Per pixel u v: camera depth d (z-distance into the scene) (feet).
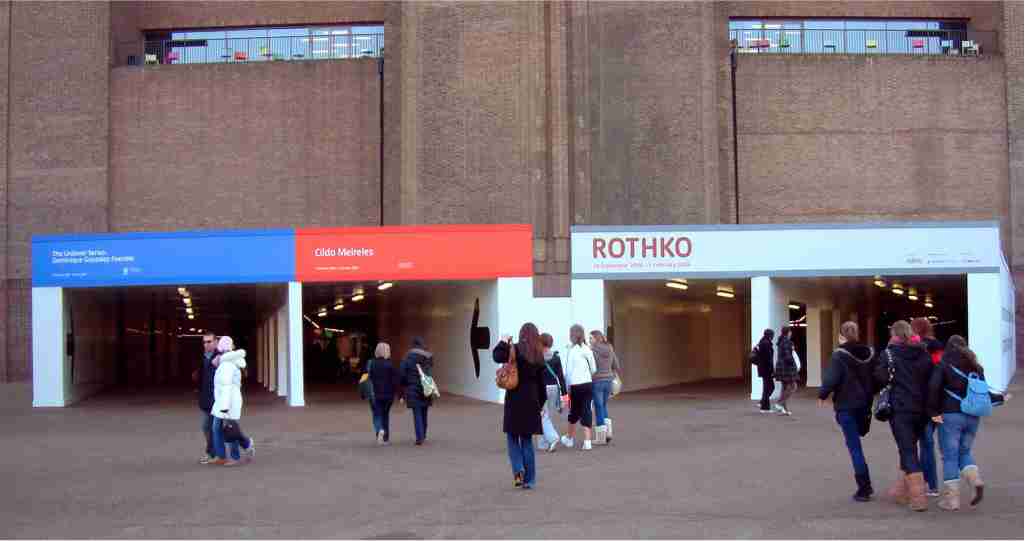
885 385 34.55
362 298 122.01
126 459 51.98
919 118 132.98
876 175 132.57
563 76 102.68
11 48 133.69
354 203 132.05
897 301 141.49
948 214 132.67
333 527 33.17
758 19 137.80
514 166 113.39
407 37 115.75
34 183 132.98
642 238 87.56
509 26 114.11
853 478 40.83
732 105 129.70
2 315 131.85
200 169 133.28
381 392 56.70
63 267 89.61
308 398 97.55
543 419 51.72
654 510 34.71
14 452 55.67
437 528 32.58
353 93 132.67
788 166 131.95
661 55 119.55
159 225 132.87
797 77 132.57
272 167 132.87
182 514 35.94
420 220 114.21
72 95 133.18
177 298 114.32
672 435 58.80
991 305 85.81
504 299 85.61
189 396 106.01
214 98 133.59
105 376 115.24
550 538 30.60
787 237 86.89
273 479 43.86
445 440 58.59
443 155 114.52
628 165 118.93
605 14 120.06
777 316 89.35
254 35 139.33
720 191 127.03
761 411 73.26
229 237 86.89
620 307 97.55
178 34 139.64
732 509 34.60
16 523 34.68
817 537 30.07
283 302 98.12
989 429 57.67
